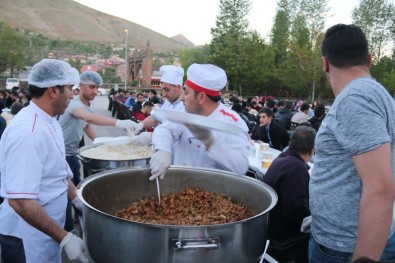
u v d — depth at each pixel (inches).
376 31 1448.1
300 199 89.9
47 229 61.2
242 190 66.7
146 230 43.8
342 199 51.9
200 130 64.3
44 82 64.4
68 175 73.0
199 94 70.7
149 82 2226.9
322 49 55.1
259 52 1416.1
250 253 48.9
